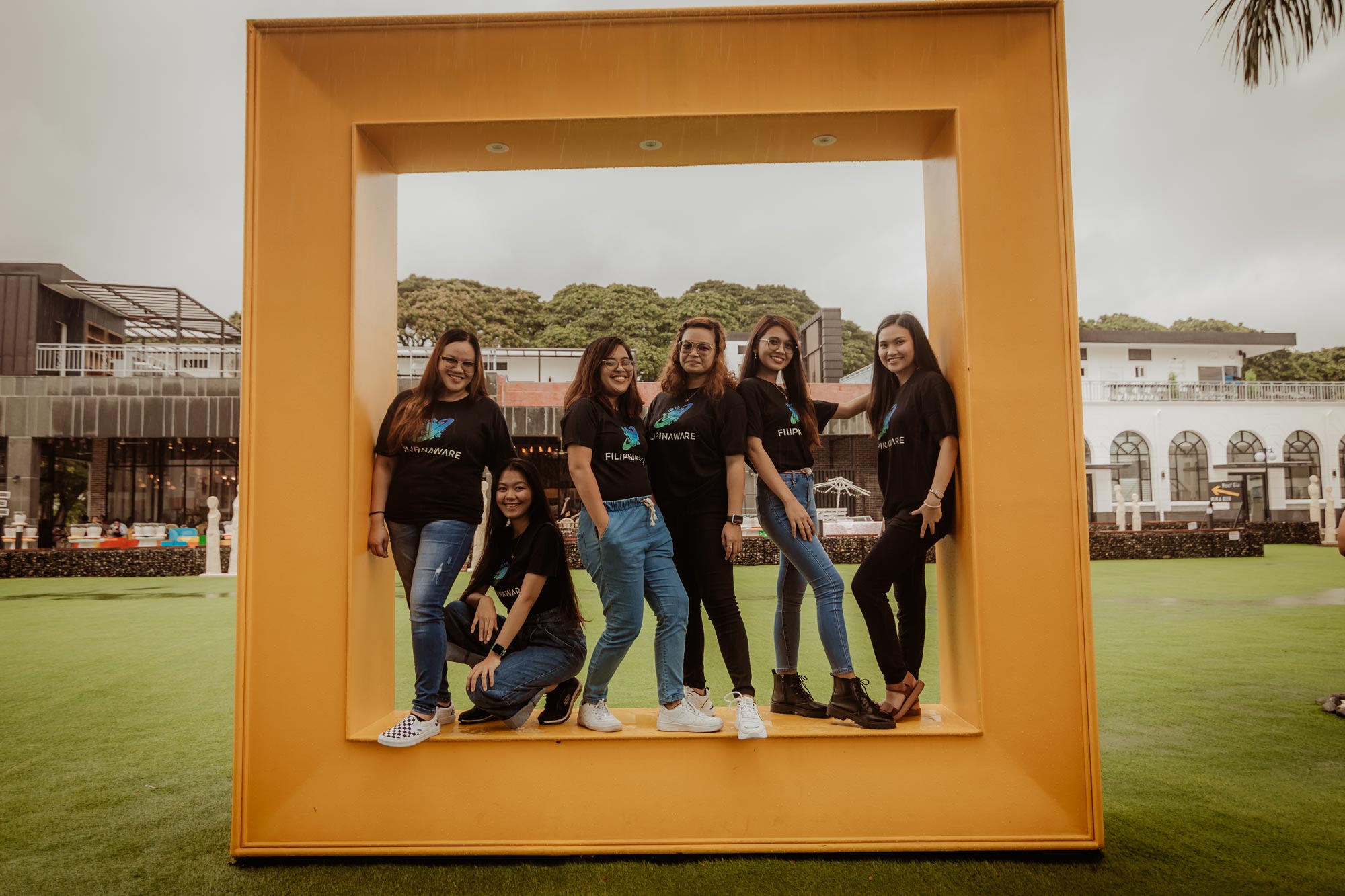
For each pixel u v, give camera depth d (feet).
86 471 67.46
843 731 7.93
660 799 7.81
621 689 14.03
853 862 7.54
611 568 8.18
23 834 8.05
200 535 52.13
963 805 7.80
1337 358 124.26
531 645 8.50
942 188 8.87
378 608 8.71
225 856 7.64
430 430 8.52
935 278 9.29
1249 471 86.33
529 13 8.39
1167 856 7.39
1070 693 7.91
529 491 8.66
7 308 61.21
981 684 7.90
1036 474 8.11
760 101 8.37
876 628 8.68
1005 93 8.38
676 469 9.06
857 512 67.00
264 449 8.10
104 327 69.82
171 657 17.47
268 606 7.98
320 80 8.37
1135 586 31.27
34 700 13.58
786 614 9.36
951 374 8.67
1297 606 25.21
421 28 8.38
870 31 8.42
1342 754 10.14
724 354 9.24
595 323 101.19
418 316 100.22
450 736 7.90
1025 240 8.27
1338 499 84.79
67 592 32.68
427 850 7.70
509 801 7.80
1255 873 6.98
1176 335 102.78
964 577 8.31
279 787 7.83
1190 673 14.99
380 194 8.99
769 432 9.33
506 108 8.34
